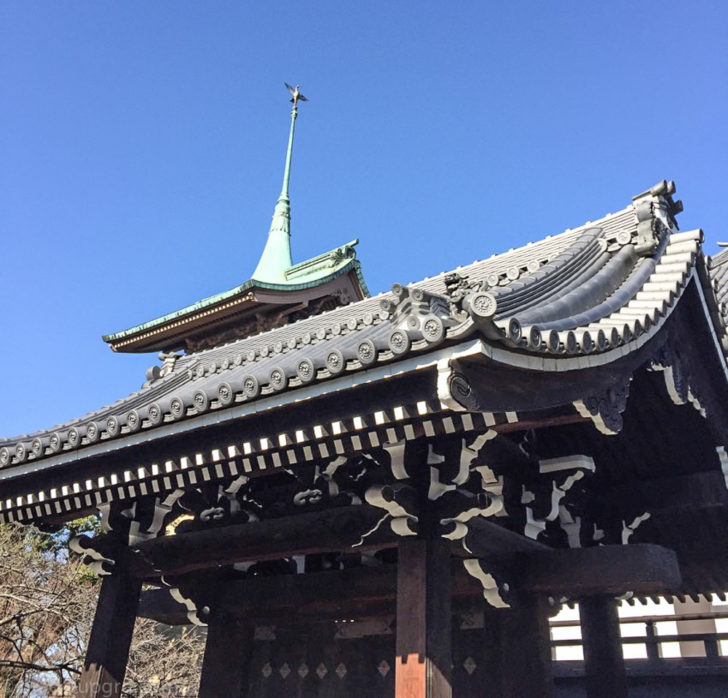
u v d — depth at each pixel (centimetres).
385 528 530
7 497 696
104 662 651
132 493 649
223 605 775
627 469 705
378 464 528
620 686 714
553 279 588
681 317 616
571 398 442
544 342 405
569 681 1223
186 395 554
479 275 956
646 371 573
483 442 486
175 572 682
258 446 521
